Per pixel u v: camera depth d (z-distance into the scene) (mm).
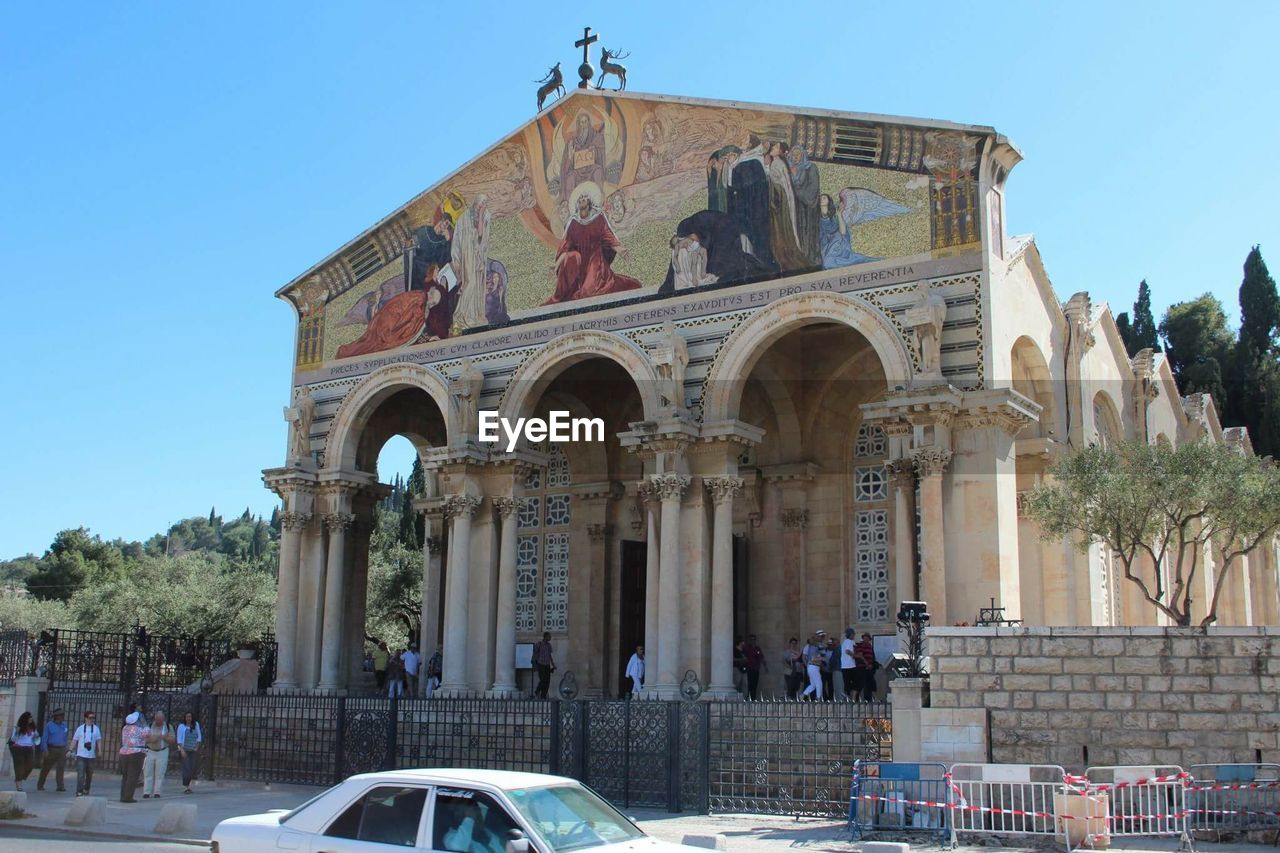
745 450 33875
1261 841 19750
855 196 32125
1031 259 33312
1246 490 25859
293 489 40312
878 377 38562
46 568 116938
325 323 42156
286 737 31984
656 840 12430
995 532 28688
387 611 64750
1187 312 76500
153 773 28844
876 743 23734
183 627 64938
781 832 21109
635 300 35250
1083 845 18859
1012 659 22234
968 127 30375
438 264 39812
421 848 11883
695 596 32812
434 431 45281
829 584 38125
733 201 34094
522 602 44219
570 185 37344
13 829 23375
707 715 24359
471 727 30828
